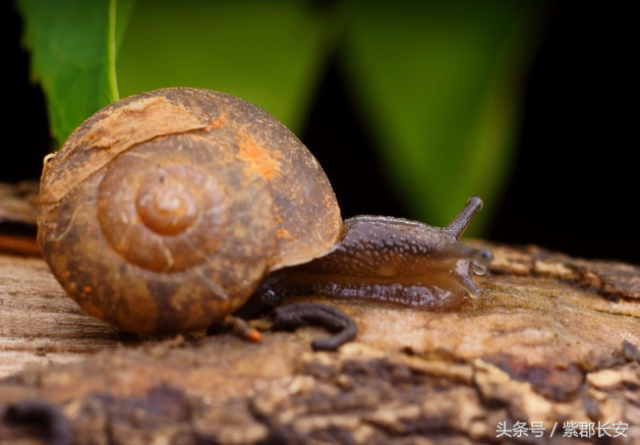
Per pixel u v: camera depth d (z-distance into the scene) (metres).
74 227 0.15
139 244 0.14
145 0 0.16
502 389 0.14
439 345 0.14
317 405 0.14
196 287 0.14
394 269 0.15
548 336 0.15
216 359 0.14
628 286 0.16
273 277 0.15
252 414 0.14
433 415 0.14
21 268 0.17
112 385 0.14
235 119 0.15
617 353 0.15
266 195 0.15
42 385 0.14
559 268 0.16
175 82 0.17
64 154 0.15
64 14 0.16
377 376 0.14
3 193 0.18
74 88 0.16
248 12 0.16
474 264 0.16
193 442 0.14
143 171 0.15
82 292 0.15
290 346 0.14
